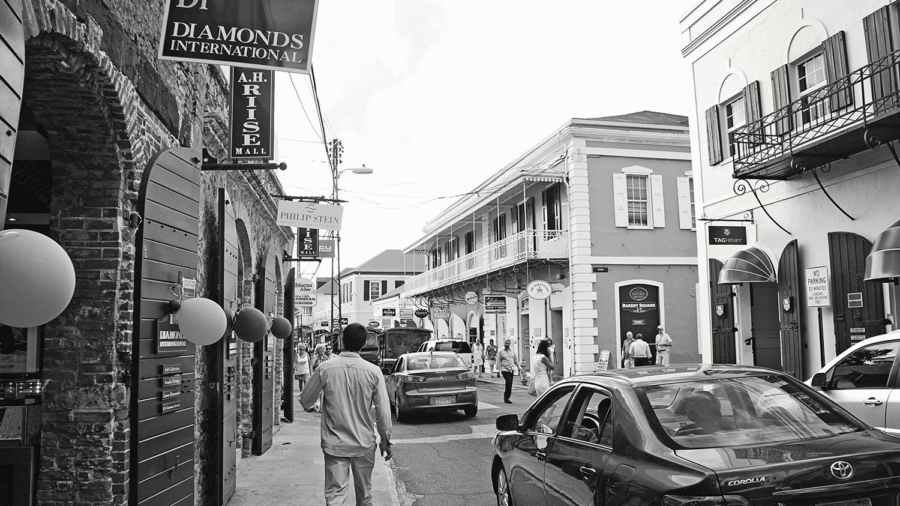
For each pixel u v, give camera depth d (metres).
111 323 4.85
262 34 5.25
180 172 5.95
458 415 16.06
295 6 5.32
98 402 4.79
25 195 5.58
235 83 8.39
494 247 27.70
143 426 5.06
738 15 14.62
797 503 3.16
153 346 5.27
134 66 5.03
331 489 5.34
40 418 4.85
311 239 18.28
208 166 6.89
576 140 23.20
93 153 4.89
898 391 6.31
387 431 5.47
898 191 10.76
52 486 4.74
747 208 14.41
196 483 6.73
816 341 12.41
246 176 9.67
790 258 12.98
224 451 7.16
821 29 12.20
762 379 4.33
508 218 30.39
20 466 4.62
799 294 12.74
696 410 3.95
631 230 23.31
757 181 14.03
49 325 4.82
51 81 4.36
